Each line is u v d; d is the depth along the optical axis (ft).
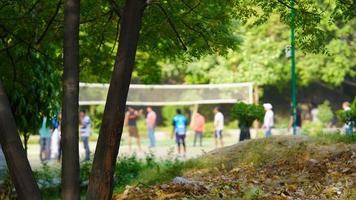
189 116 162.91
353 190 31.09
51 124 48.39
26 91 44.78
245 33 139.44
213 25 43.83
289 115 165.37
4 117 22.15
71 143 22.70
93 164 22.99
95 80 67.46
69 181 22.57
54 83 46.29
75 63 23.06
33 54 43.39
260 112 66.59
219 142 114.93
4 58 42.29
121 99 23.09
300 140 44.34
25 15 38.40
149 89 131.95
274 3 38.40
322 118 152.15
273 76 142.92
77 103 22.99
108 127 22.94
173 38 43.34
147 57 67.05
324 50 39.01
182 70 149.07
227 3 40.88
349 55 138.41
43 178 54.39
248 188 32.68
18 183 22.21
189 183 36.42
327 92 167.12
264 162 41.34
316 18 37.70
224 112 160.25
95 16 41.09
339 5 36.11
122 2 37.14
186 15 41.70
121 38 23.35
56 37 42.47
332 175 35.09
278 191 32.53
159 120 168.66
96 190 22.77
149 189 36.32
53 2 39.29
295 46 41.22
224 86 123.54
